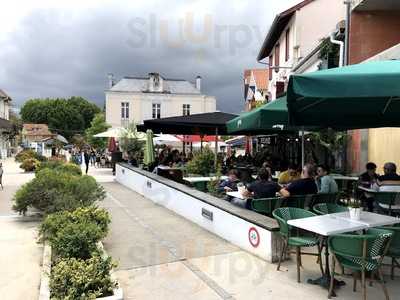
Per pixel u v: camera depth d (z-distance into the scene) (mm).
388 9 12602
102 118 49938
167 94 50469
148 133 15289
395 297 4578
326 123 6543
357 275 5082
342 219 5090
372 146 11727
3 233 8047
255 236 6250
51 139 53031
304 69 18062
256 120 6848
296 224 4906
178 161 16078
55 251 5883
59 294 4422
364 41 12719
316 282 5055
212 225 7793
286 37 21625
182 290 4992
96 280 4547
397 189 7449
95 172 25766
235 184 9164
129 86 50188
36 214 9969
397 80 3613
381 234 4293
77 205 8594
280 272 5488
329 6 19422
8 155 54156
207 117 12734
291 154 19953
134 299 4746
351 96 3646
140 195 13602
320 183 8227
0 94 48781
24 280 5438
